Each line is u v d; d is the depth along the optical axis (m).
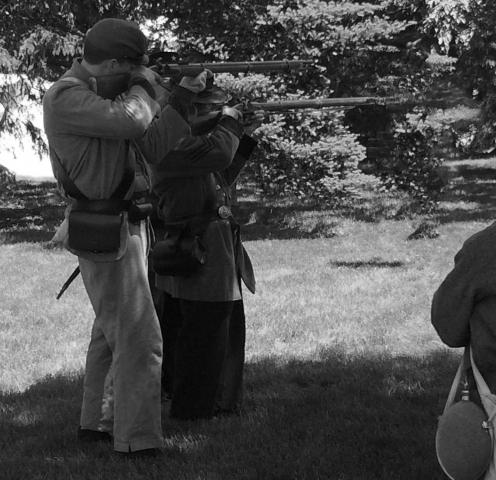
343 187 15.03
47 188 23.66
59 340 7.34
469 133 25.67
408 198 18.06
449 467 2.94
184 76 4.09
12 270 11.36
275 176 14.76
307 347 6.77
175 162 4.38
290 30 14.27
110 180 4.04
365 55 15.96
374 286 9.46
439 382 5.66
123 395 4.20
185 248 4.54
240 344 5.03
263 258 11.88
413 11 18.30
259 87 12.92
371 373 5.89
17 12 15.82
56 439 4.61
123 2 15.76
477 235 2.94
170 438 4.56
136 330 4.16
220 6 14.15
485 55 22.03
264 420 4.85
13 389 5.79
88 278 4.18
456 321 2.95
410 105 17.52
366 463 4.23
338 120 14.86
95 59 4.02
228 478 4.07
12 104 17.02
